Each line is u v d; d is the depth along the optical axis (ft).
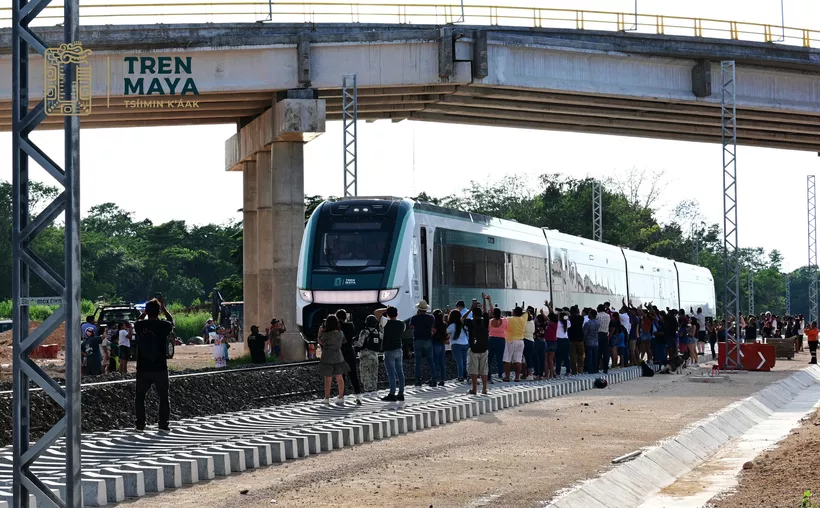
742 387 105.09
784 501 40.55
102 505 39.88
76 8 30.55
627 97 159.22
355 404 75.31
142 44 134.92
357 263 104.94
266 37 138.62
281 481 45.60
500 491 42.93
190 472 45.11
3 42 129.70
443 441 60.70
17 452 31.01
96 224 508.12
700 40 160.76
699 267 249.14
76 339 29.99
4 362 152.25
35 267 30.76
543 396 91.56
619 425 69.62
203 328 237.86
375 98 153.28
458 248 117.29
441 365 93.86
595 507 42.47
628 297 185.47
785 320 232.73
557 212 376.27
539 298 141.79
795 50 168.14
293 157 146.72
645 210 384.68
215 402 87.20
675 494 47.57
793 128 187.42
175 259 456.04
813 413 90.22
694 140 199.52
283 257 145.79
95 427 71.41
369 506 39.52
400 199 109.91
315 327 104.83
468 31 144.15
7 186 363.56
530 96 155.94
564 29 153.38
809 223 297.74
